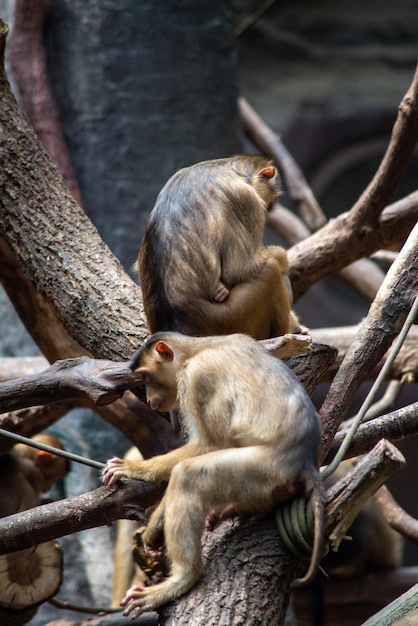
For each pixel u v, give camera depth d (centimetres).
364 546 1730
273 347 782
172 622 693
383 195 1295
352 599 1733
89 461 794
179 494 708
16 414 1167
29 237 1003
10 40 1869
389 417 868
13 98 1067
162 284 916
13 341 1861
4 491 1163
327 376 1248
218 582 707
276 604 707
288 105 4056
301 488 707
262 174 1006
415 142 1235
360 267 1752
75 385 827
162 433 1160
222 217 924
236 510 736
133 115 1909
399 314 856
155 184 1911
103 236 1894
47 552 1107
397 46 4150
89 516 789
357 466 712
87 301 967
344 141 4056
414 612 758
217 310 905
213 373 746
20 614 1103
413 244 871
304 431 710
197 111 1952
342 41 4134
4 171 1019
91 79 1898
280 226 1945
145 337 937
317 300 4119
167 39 1936
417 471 3691
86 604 1656
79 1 1902
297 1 4131
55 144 1862
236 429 725
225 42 1998
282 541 721
